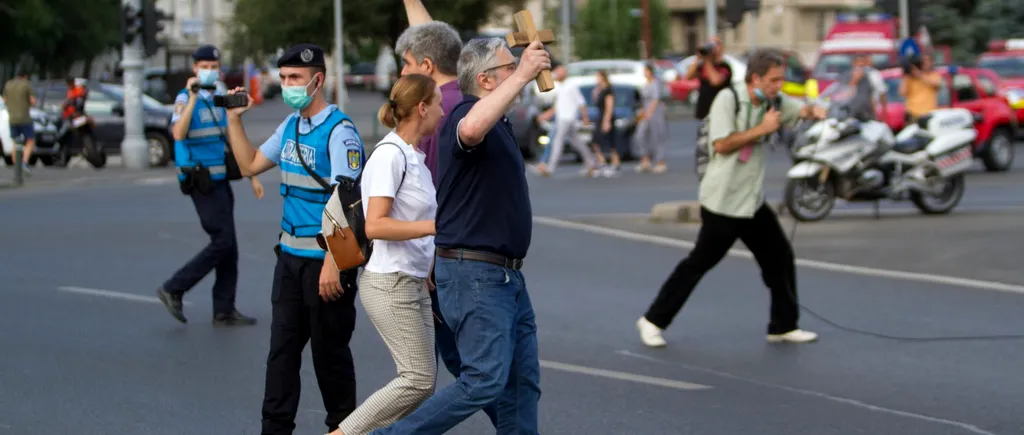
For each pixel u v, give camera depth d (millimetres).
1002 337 9477
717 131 8883
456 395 5488
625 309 10805
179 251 14227
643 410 7492
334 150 6277
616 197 19969
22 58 55812
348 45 42406
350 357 6488
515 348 5691
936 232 15281
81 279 12352
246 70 61031
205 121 9797
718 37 13594
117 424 7215
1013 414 7352
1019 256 13328
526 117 28844
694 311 10664
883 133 16562
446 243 5539
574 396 7828
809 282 12031
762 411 7457
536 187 21859
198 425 7207
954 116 17234
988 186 21250
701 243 9133
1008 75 33250
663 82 50188
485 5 41469
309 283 6320
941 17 48000
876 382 8148
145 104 28703
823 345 9281
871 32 36250
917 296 11234
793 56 44906
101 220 17125
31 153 27172
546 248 14453
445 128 5500
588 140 24891
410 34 6215
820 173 16391
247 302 11117
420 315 5832
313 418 7402
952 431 7012
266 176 24984
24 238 15305
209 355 9016
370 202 5668
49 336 9680
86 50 56625
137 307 10898
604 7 72375
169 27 81688
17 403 7676
